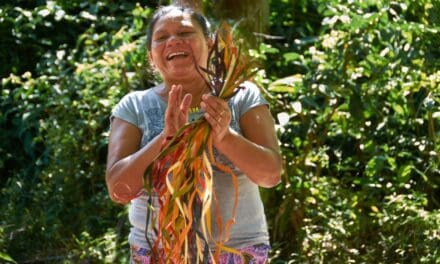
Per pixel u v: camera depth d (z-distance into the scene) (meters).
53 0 7.65
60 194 6.62
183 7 3.43
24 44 7.90
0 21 7.74
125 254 5.77
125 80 6.45
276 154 3.29
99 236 6.20
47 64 6.99
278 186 5.72
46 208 6.63
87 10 7.91
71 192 6.63
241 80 3.17
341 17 5.76
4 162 7.61
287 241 5.74
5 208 6.81
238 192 3.31
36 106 6.88
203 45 3.35
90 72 6.64
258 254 3.31
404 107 5.75
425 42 5.88
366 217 5.61
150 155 3.18
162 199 3.23
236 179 3.13
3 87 7.26
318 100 6.01
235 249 3.28
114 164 3.31
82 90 6.67
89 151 6.66
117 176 3.26
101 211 6.46
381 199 5.94
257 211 3.35
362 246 5.51
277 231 5.73
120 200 3.31
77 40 7.49
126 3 7.50
